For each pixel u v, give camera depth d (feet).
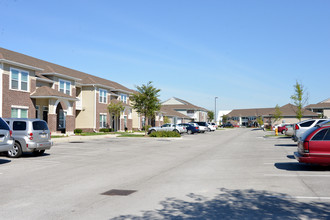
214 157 48.47
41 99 97.55
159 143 79.87
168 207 19.83
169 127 131.13
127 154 52.90
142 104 113.70
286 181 28.02
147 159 46.01
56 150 58.44
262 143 78.69
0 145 38.50
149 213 18.56
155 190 24.82
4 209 19.39
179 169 36.01
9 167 37.11
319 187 25.41
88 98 125.70
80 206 20.12
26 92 87.30
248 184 26.91
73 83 113.60
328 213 18.40
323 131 32.53
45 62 118.73
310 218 17.54
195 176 31.19
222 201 21.25
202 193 23.66
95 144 73.31
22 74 86.17
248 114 384.88
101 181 28.71
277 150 58.03
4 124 39.81
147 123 187.73
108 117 135.64
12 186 26.35
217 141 89.35
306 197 22.16
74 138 87.04
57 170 35.09
